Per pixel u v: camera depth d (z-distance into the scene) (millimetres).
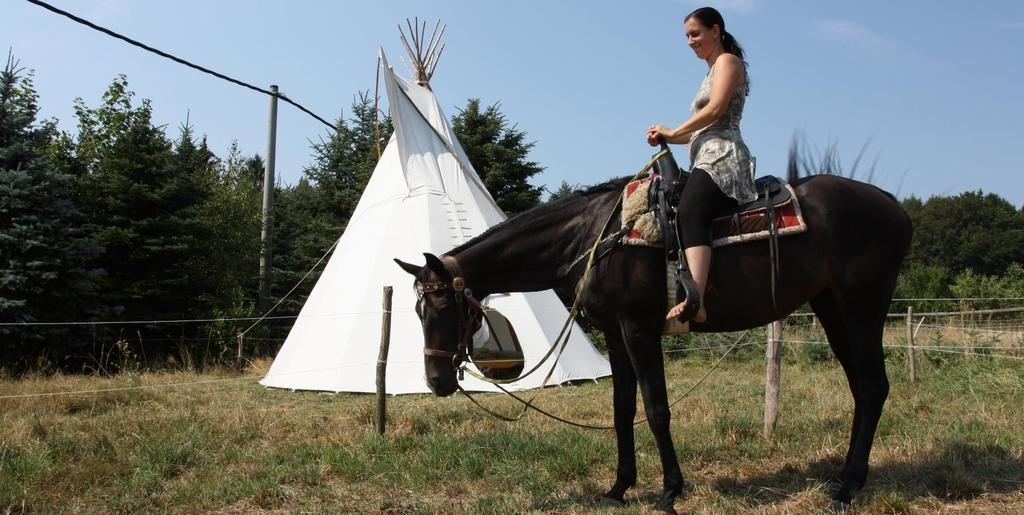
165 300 14359
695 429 5762
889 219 3994
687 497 4184
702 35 4066
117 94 18938
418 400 7961
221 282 15844
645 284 3807
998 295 17172
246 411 6871
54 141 16156
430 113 11242
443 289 4211
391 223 9758
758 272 3812
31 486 4359
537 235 4277
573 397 8039
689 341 14172
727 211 3861
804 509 3809
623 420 4129
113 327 13656
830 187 3979
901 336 11781
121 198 13914
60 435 5625
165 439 5488
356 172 24906
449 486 4477
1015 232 45625
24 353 11617
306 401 8070
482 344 9312
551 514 3947
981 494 3996
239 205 19547
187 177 14891
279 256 21859
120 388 8523
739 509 3875
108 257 13820
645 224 3762
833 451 4945
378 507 4098
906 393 7617
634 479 4152
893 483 4176
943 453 4715
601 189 4305
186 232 14484
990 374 7742
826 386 8422
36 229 11555
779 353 5750
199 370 12516
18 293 11352
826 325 4461
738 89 3889
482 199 10547
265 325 15312
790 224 3818
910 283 22688
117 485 4516
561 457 4820
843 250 3893
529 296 9609
